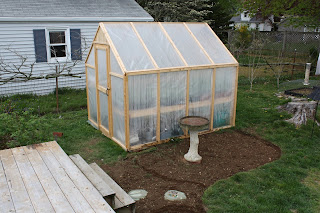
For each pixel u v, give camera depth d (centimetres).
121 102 591
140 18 1271
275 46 2047
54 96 1036
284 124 752
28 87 1060
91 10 1195
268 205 419
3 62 991
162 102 621
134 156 582
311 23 1673
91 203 326
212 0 2200
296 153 596
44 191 348
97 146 629
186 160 560
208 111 702
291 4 1647
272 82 1288
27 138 551
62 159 439
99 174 476
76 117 826
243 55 1961
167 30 709
